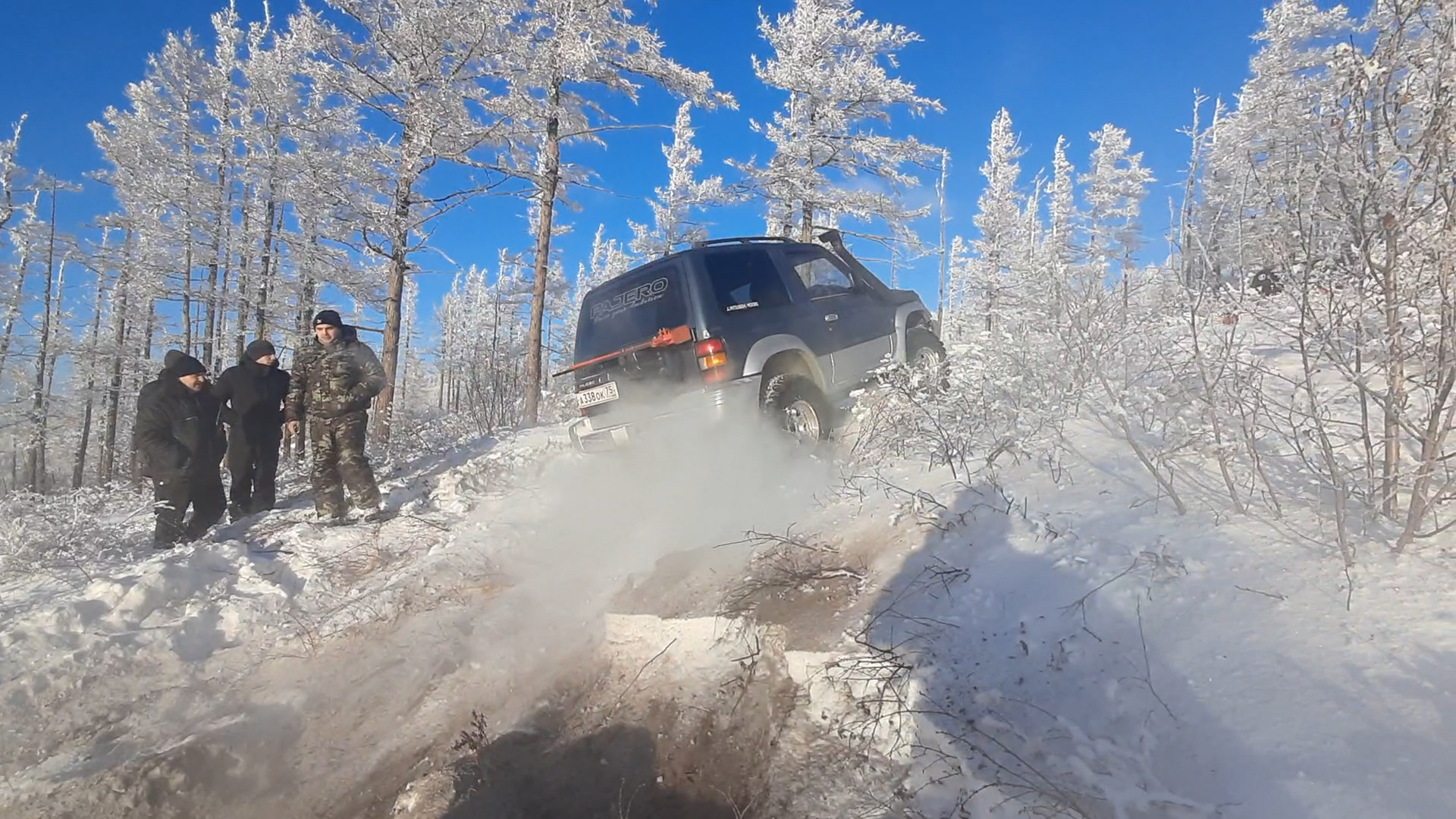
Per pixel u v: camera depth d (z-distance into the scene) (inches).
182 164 808.3
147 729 137.6
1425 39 102.3
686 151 1104.8
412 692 145.2
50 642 162.4
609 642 145.6
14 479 1103.6
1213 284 129.3
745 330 222.4
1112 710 93.0
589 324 250.2
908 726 100.1
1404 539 106.5
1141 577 112.7
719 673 128.5
